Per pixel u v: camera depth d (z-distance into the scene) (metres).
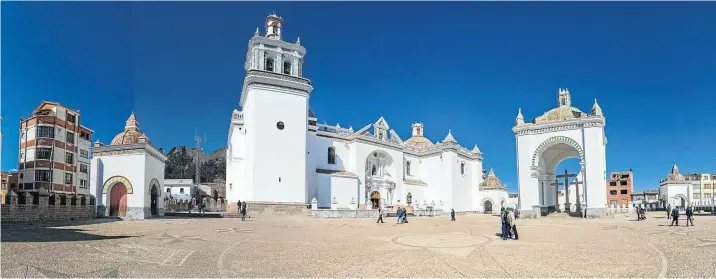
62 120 46.38
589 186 42.97
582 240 19.48
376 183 63.72
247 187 48.75
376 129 67.31
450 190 68.69
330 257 14.68
